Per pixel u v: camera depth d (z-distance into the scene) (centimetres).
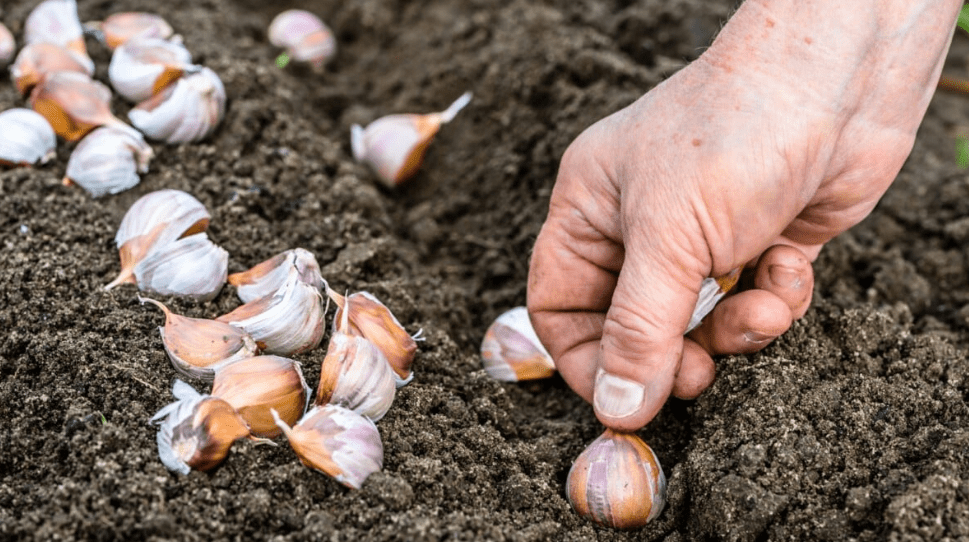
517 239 66
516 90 71
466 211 69
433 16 81
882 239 67
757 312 51
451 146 72
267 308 53
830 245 63
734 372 53
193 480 49
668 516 52
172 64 62
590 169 52
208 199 61
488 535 49
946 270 65
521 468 53
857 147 51
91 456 50
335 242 61
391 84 77
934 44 50
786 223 51
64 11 66
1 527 48
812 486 50
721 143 49
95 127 62
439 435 53
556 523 51
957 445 50
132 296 56
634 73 69
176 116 62
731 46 50
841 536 49
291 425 51
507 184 68
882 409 52
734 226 50
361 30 83
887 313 59
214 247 56
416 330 58
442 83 74
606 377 51
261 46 77
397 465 51
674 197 49
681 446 54
